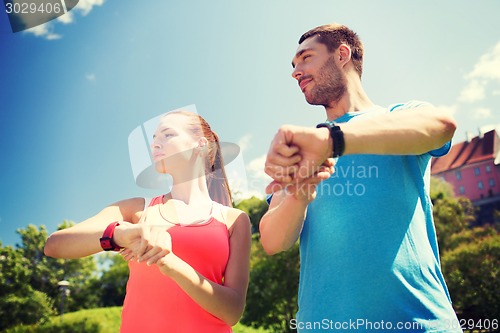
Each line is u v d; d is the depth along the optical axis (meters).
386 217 1.12
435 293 1.08
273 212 1.21
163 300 1.14
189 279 1.03
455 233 11.47
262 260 9.99
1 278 13.49
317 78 1.38
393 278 1.07
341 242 1.13
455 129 0.97
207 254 1.22
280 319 10.00
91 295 16.27
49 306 14.29
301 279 1.25
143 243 0.98
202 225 1.26
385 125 0.87
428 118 0.91
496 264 9.64
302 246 1.27
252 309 9.85
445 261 10.12
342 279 1.10
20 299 13.60
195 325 1.13
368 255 1.09
